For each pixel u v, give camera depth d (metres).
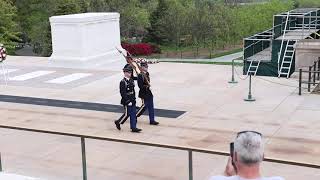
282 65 15.77
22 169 7.83
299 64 15.94
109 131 10.00
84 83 15.35
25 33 43.81
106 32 19.17
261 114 11.02
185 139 9.28
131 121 9.91
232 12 59.81
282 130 9.74
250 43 17.56
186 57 54.69
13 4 42.25
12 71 17.72
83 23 18.08
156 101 12.58
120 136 9.58
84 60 18.09
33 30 40.59
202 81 15.12
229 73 16.42
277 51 15.99
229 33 59.34
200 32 57.72
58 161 8.20
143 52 52.94
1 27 37.31
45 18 41.22
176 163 7.91
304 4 77.06
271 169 7.40
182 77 15.87
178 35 58.75
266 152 8.38
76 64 18.19
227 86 14.27
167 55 55.97
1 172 7.46
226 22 57.84
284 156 8.15
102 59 18.78
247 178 3.16
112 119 11.02
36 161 8.22
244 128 9.95
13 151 8.76
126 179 7.32
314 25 20.97
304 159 7.96
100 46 18.91
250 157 3.10
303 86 13.95
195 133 9.69
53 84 15.30
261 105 11.86
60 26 18.44
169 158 8.16
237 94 13.17
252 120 10.54
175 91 13.76
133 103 9.86
